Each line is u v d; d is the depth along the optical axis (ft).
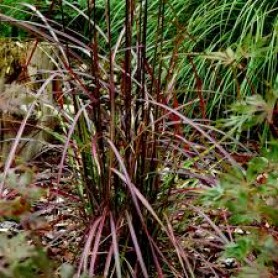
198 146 8.08
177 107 8.16
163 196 7.66
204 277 7.72
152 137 7.40
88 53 7.93
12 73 11.39
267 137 12.10
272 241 5.49
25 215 5.07
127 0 7.20
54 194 7.95
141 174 7.40
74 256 7.20
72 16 17.07
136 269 7.25
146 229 6.82
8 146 10.84
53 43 7.64
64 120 9.14
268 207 5.22
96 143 7.13
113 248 6.57
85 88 7.46
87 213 8.07
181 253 7.13
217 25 14.44
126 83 7.30
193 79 13.70
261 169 5.46
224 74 13.62
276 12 14.17
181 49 13.69
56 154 10.96
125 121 7.35
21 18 16.56
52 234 7.89
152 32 13.80
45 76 11.55
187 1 14.47
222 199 5.27
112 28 15.60
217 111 13.01
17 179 5.39
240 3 14.25
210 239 8.09
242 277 5.45
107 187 7.25
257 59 13.00
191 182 9.07
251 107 5.64
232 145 11.07
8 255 4.58
